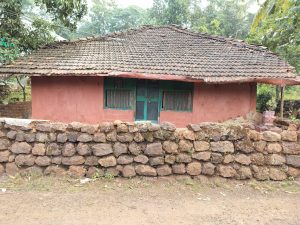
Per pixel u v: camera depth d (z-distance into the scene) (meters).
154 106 9.39
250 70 8.76
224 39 11.19
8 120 4.89
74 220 3.66
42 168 4.88
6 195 4.27
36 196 4.26
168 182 4.78
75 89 9.10
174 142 4.86
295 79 8.22
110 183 4.71
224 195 4.50
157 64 9.03
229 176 4.89
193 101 9.14
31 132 4.87
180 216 3.85
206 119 9.13
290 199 4.42
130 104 9.29
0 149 4.89
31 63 9.16
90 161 4.83
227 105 9.07
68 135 4.84
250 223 3.70
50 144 4.86
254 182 4.89
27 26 11.48
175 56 9.80
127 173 4.80
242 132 4.95
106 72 8.21
